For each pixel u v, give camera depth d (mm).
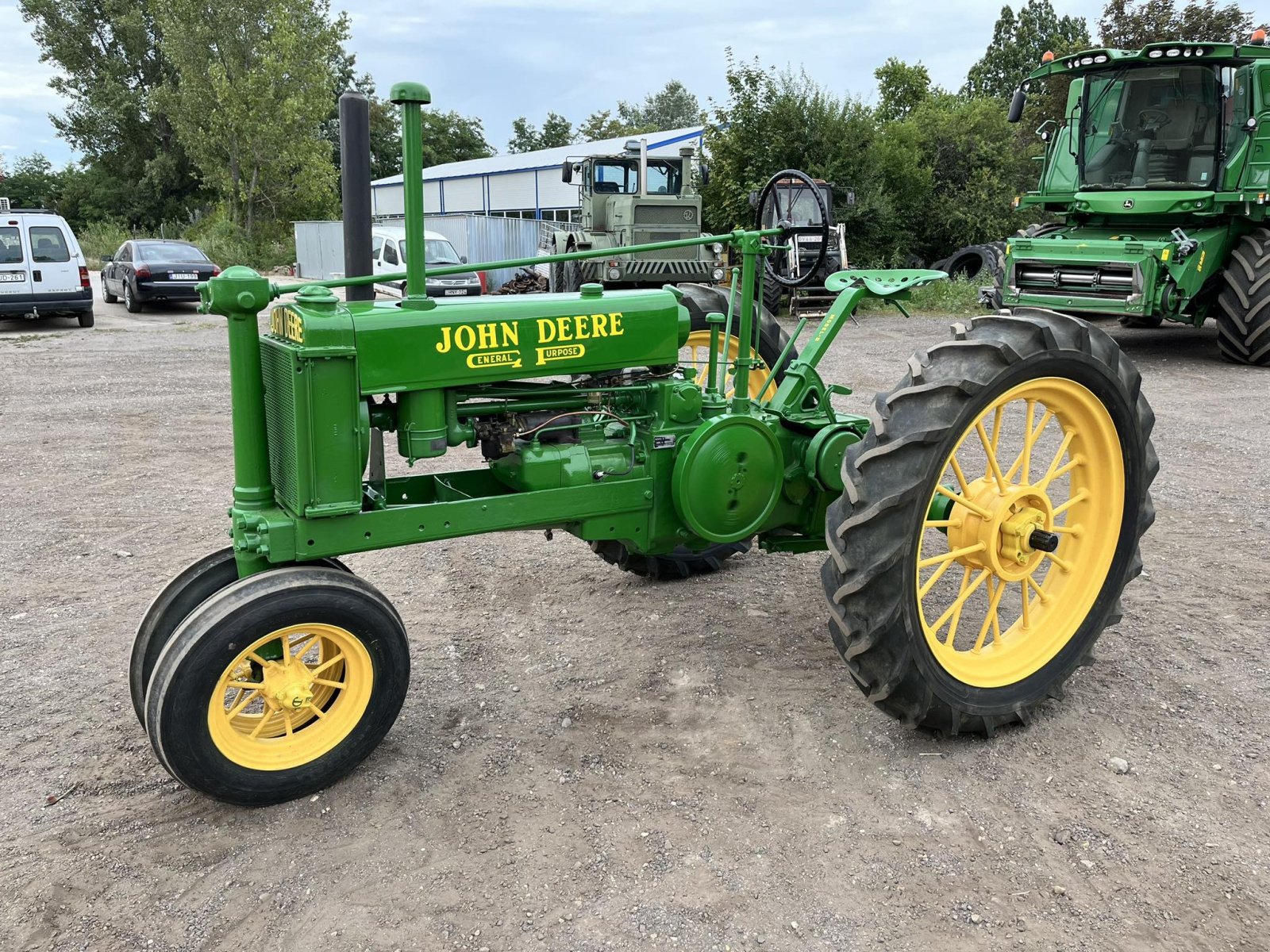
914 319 14141
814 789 2723
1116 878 2334
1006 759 2879
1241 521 4949
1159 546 4617
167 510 5391
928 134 21156
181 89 32438
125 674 3482
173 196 45500
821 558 4660
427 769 2848
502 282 19000
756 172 17578
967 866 2387
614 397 3221
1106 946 2119
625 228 14727
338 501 2631
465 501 2857
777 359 4148
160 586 4285
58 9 42938
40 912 2252
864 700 3242
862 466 2764
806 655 3590
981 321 2982
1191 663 3447
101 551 4723
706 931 2170
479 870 2383
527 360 2877
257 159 31922
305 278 26266
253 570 2734
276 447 2727
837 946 2125
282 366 2605
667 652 3621
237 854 2465
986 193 20641
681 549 4281
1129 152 10078
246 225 33156
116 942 2162
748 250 3217
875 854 2436
